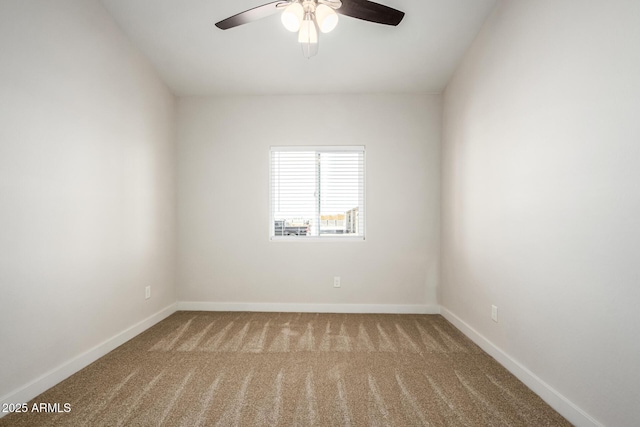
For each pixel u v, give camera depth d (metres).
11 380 1.73
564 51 1.68
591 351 1.51
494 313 2.40
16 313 1.76
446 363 2.32
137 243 2.94
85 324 2.28
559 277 1.72
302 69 3.22
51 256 1.99
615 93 1.38
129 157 2.82
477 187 2.68
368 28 2.64
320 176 3.74
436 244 3.63
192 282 3.70
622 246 1.35
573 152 1.62
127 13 2.53
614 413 1.38
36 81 1.89
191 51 2.96
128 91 2.80
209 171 3.71
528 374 1.98
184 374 2.14
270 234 3.73
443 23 2.58
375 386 1.99
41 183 1.92
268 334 2.91
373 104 3.67
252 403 1.80
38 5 1.90
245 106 3.71
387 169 3.65
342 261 3.66
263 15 2.05
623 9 1.34
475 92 2.72
